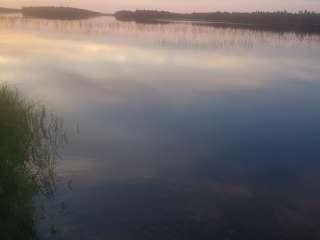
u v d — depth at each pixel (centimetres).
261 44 3056
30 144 802
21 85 1383
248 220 566
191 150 824
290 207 603
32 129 873
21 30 3825
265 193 646
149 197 623
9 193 582
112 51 2412
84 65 1884
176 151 817
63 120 993
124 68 1830
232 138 897
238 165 753
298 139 892
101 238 515
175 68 1856
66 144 835
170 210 586
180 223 554
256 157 792
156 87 1412
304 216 579
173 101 1214
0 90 1061
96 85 1429
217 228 545
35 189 623
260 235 532
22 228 514
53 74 1631
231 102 1214
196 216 572
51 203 591
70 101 1186
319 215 582
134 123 992
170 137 898
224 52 2508
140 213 575
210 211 588
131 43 2897
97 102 1184
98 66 1867
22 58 2019
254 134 924
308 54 2497
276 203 614
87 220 553
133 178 688
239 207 600
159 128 958
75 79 1538
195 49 2625
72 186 648
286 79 1617
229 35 3888
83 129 932
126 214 571
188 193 639
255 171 728
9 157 689
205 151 820
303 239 525
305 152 815
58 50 2378
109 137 888
